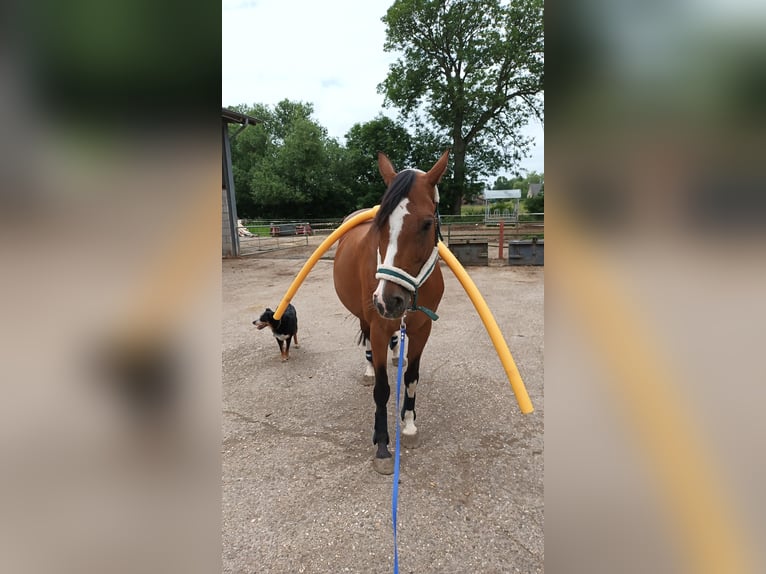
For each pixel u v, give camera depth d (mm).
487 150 26875
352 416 3010
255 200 35219
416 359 2551
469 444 2617
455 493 2174
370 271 2287
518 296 6578
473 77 23578
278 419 2982
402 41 24844
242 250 13875
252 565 1760
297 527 1961
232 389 3480
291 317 4000
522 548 1826
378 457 2389
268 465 2441
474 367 3797
